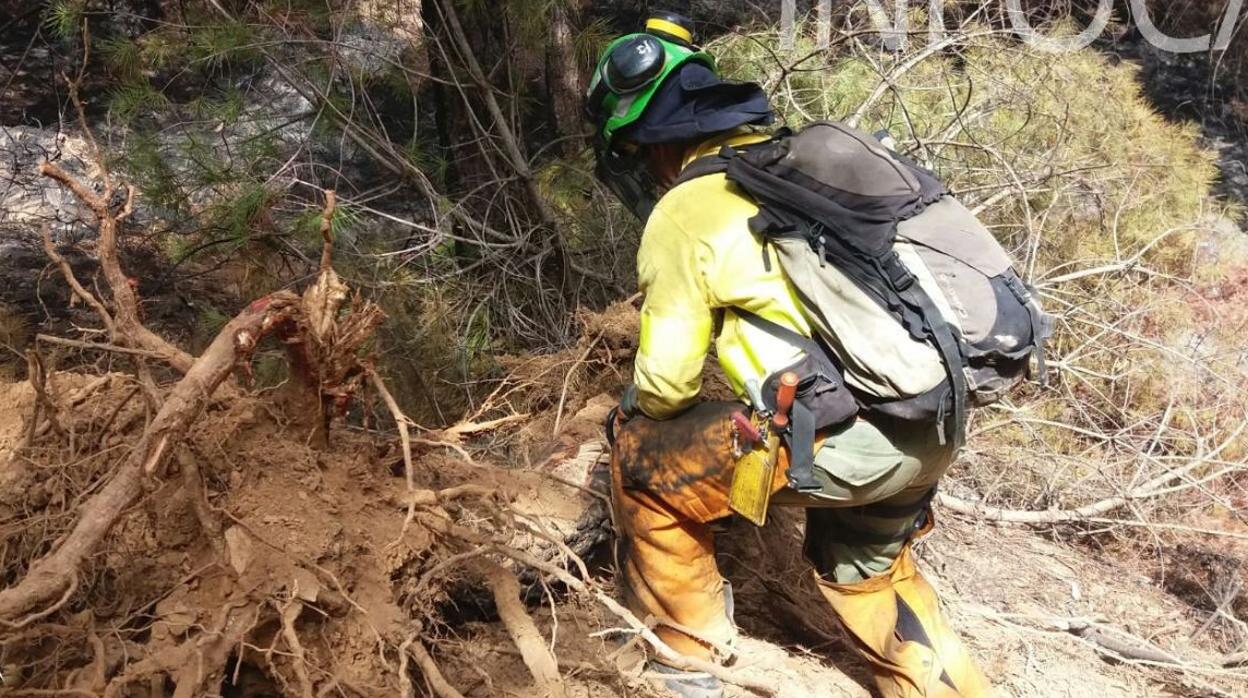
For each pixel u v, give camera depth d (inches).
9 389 100.0
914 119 189.5
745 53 190.5
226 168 154.9
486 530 96.3
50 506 86.8
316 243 158.7
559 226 175.8
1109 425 195.9
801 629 121.8
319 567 79.8
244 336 78.2
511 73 176.4
